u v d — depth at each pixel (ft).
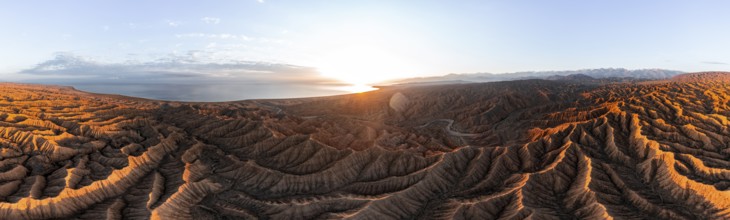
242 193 277.85
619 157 320.91
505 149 347.15
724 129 333.83
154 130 357.61
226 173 304.09
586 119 422.82
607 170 296.10
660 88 525.34
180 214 247.91
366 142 370.12
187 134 372.58
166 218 240.94
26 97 452.76
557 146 354.95
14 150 278.46
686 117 364.58
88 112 390.21
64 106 404.16
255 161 329.72
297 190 292.20
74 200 237.25
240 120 394.11
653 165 296.30
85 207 238.68
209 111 438.81
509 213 252.42
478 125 538.88
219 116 413.39
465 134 500.74
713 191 243.19
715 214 232.73
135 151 313.53
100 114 384.88
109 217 228.43
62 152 287.69
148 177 283.38
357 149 350.43
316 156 333.42
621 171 295.28
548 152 345.51
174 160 314.35
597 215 244.22
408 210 266.57
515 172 315.99
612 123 376.27
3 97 429.79
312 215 254.88
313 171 318.24
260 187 291.38
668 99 426.51
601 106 450.71
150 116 403.54
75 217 227.20
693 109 387.75
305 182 299.17
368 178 312.09
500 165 324.19
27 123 320.09
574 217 247.09
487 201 263.49
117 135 336.90
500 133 468.75
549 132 397.60
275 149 352.28
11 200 221.46
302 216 253.44
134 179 279.69
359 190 292.81
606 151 336.49
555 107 520.83
